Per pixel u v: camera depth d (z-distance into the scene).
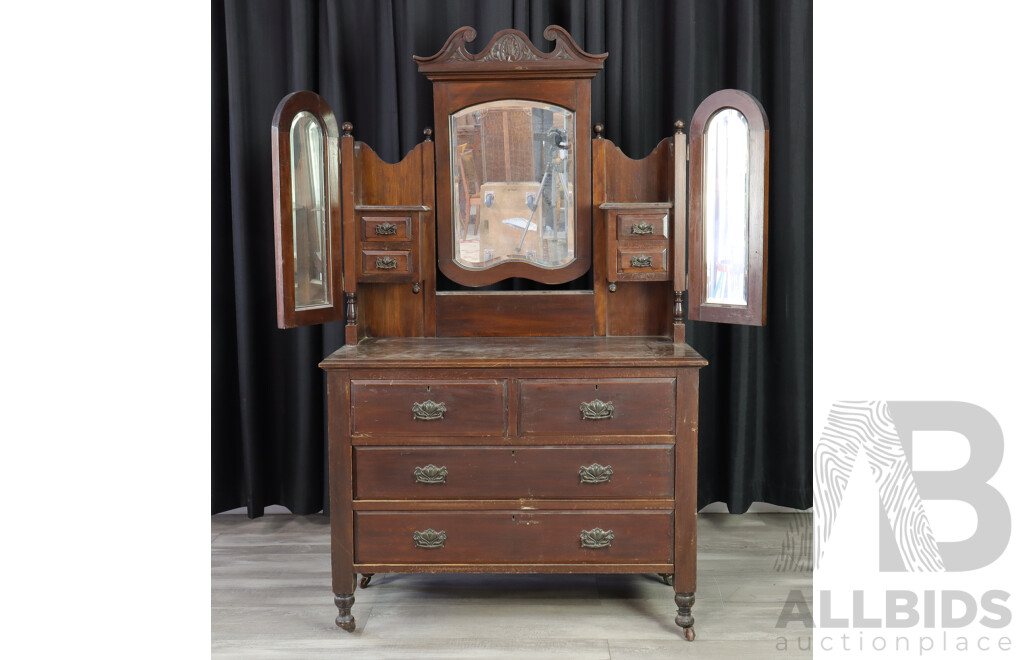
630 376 2.48
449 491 2.51
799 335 3.15
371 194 2.97
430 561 2.52
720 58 3.16
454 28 3.15
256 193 3.21
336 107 3.12
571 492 2.50
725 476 3.26
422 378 2.49
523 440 2.49
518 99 2.96
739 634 2.50
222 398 3.27
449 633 2.53
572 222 2.98
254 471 3.25
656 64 3.18
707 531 3.21
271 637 2.50
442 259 3.00
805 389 3.19
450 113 2.96
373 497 2.52
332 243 2.79
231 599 2.73
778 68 3.11
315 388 3.24
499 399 2.49
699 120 2.71
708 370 3.26
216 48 3.16
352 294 2.81
